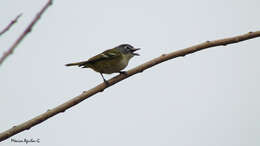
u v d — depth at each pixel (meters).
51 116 8.74
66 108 9.09
